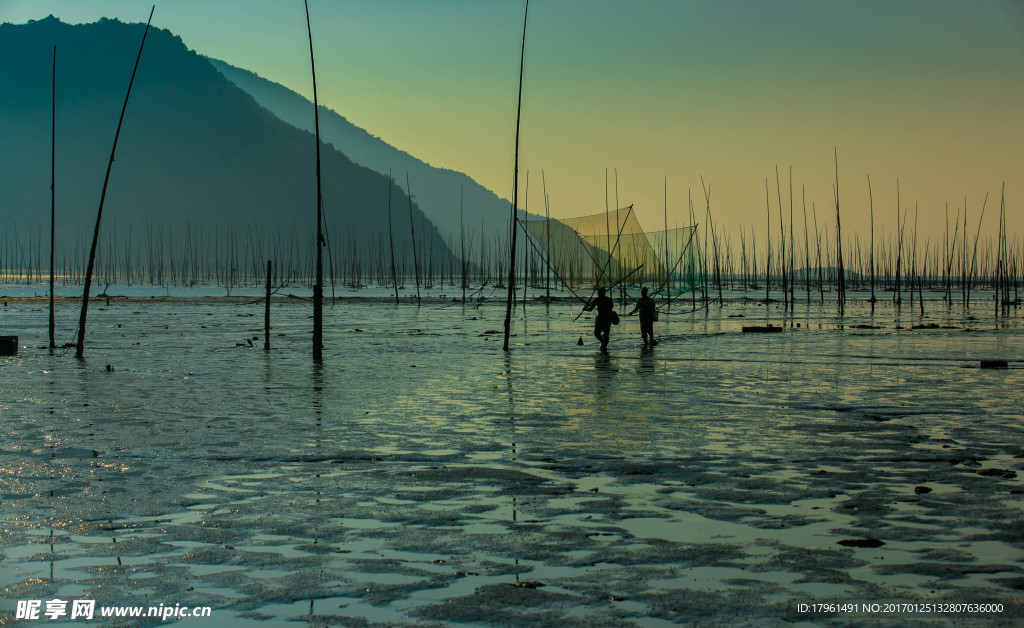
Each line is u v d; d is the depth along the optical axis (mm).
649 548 7223
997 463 10641
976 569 6691
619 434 12664
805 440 12188
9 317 50938
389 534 7621
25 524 7914
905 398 16781
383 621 5715
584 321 49781
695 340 33969
